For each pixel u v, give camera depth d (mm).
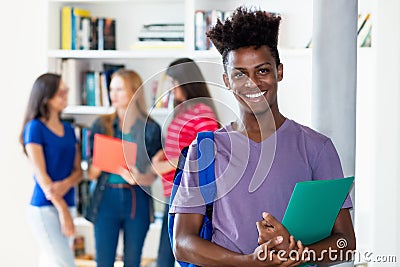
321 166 1801
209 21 4336
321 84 2277
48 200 4129
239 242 1740
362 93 4141
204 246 1710
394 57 3977
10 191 4793
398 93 3986
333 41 2258
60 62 4602
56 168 4129
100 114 4656
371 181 4055
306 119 4445
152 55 4418
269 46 1744
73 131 4230
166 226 3881
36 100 4086
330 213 1730
